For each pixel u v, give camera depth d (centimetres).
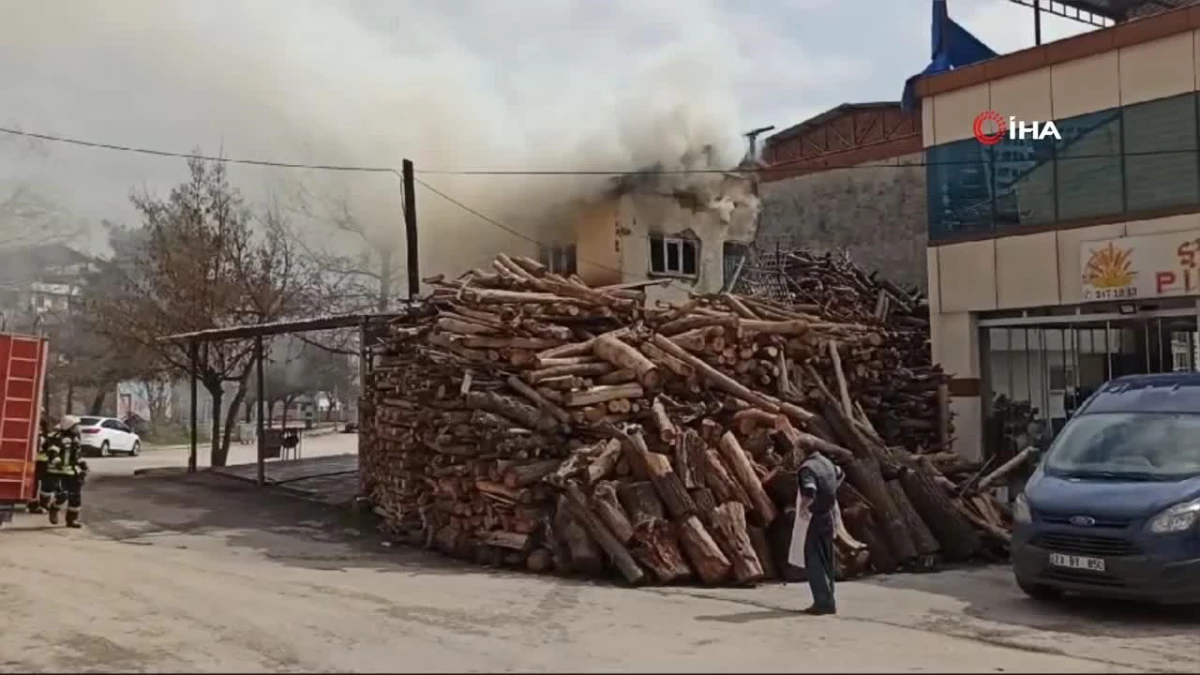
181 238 3250
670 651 852
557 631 950
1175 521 1029
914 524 1414
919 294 2375
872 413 1752
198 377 3116
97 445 4003
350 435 5391
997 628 991
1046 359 1881
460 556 1509
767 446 1423
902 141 2858
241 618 1025
